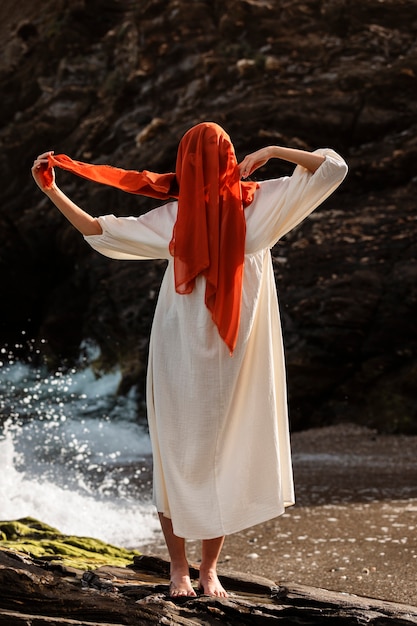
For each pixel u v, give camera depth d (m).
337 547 4.84
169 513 3.14
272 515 3.03
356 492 6.80
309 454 9.57
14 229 15.76
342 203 12.60
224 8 13.86
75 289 15.23
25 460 9.20
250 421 3.07
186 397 3.03
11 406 13.44
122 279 13.70
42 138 15.47
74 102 15.37
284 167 12.98
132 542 5.27
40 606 2.84
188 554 4.93
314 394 11.48
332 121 12.90
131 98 14.80
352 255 11.80
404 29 13.16
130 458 9.77
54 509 5.77
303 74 13.34
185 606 3.00
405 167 12.38
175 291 3.06
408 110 12.77
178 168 3.19
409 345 11.23
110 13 15.57
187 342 3.03
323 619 2.89
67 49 15.56
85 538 4.30
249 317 3.07
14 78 15.77
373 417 11.09
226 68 13.73
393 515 5.70
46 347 15.34
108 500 6.69
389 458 9.00
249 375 3.10
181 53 14.21
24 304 16.03
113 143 14.87
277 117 13.08
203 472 3.02
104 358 14.19
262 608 2.99
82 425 12.02
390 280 11.43
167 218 3.21
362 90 12.93
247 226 3.09
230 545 5.06
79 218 3.25
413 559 4.41
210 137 3.07
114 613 2.85
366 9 13.14
